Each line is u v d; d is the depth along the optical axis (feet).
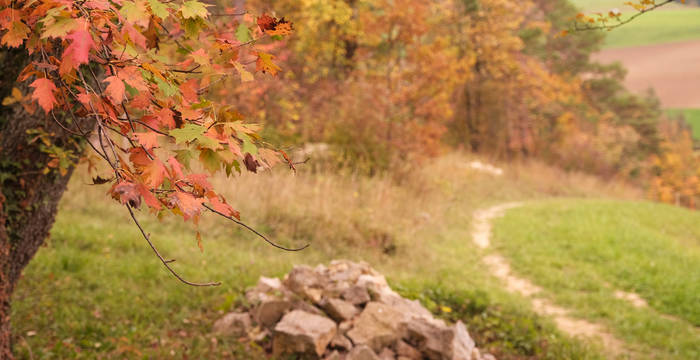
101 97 4.21
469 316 23.07
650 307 29.48
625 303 29.48
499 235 43.78
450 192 53.52
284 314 18.43
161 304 19.58
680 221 57.52
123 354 15.28
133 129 4.14
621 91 148.56
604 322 26.71
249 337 17.79
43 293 18.75
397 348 17.43
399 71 55.62
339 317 18.56
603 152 112.98
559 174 92.32
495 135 92.27
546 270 34.63
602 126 125.59
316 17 53.31
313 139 48.88
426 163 54.65
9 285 12.42
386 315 18.35
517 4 87.20
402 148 48.96
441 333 17.22
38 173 11.94
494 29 85.10
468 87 88.69
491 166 76.48
